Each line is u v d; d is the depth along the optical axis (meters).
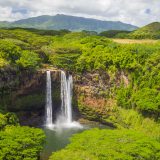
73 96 106.00
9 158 50.91
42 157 70.00
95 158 50.00
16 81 91.38
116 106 98.19
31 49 111.94
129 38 173.88
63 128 95.81
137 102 90.31
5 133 57.69
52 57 111.62
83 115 104.88
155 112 85.88
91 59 104.88
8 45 96.19
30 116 98.75
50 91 102.12
